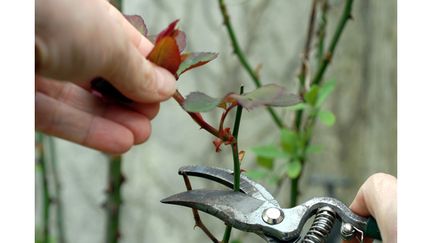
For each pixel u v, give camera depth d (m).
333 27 1.18
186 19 1.24
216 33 1.24
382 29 1.20
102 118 0.43
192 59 0.40
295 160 0.68
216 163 1.27
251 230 0.43
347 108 1.25
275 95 0.35
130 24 0.44
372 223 0.45
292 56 1.23
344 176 1.25
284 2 1.23
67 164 1.30
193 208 0.44
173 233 1.31
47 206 0.86
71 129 0.42
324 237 0.43
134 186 1.32
